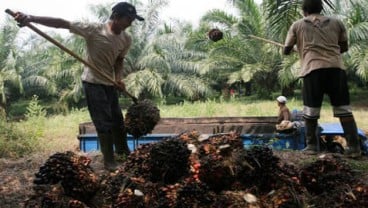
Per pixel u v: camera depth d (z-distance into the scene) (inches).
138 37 854.5
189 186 121.3
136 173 136.9
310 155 217.9
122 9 193.5
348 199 122.8
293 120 300.0
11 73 773.3
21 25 179.0
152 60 819.4
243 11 813.2
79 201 130.8
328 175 134.7
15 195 176.4
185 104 709.9
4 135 351.3
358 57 673.6
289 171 138.7
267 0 330.0
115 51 198.5
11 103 847.1
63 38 845.2
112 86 204.1
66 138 412.2
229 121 301.7
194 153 134.0
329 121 495.2
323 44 215.2
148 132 195.9
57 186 131.6
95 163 217.8
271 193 125.6
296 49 240.1
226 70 863.1
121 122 215.0
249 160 128.8
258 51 826.8
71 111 765.3
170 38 839.7
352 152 216.7
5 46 791.1
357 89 921.5
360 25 660.7
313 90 217.9
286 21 311.0
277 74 828.6
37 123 484.7
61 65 806.5
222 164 125.7
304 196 136.6
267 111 614.5
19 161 250.1
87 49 197.8
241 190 127.0
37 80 804.6
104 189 138.8
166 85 848.3
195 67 846.5
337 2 684.1
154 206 121.8
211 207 118.4
